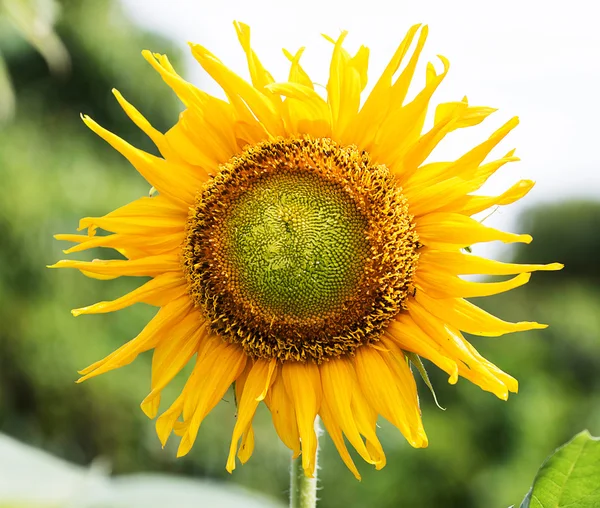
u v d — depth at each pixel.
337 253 0.64
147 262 0.65
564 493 0.57
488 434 1.92
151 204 0.65
